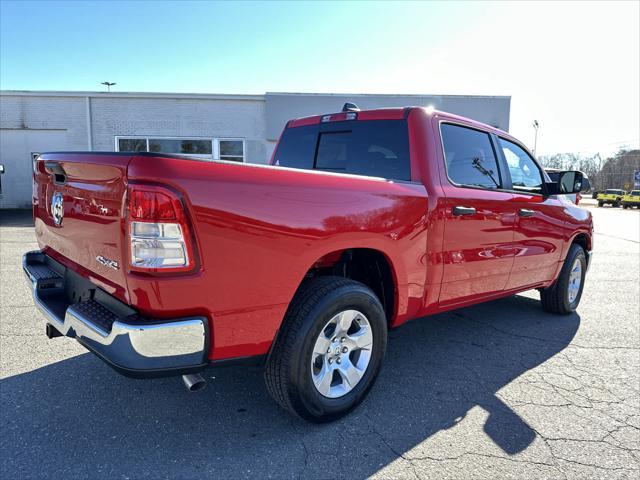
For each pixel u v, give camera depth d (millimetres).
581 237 5312
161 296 2020
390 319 3166
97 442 2561
